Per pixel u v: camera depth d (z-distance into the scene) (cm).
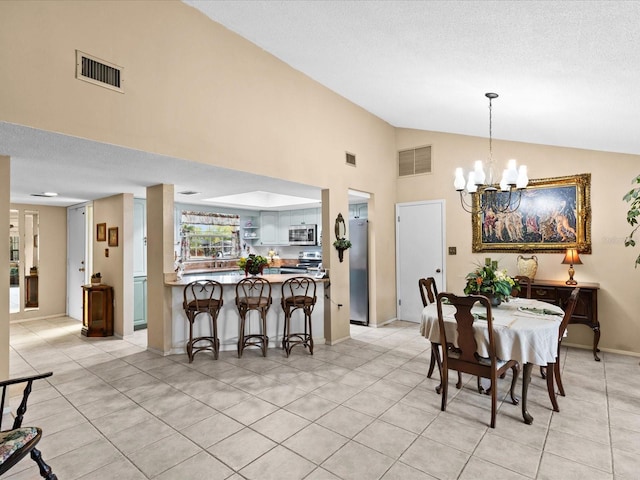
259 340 462
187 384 343
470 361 277
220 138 349
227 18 340
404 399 310
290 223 788
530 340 267
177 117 316
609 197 436
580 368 383
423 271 586
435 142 574
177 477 209
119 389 331
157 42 305
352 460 225
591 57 233
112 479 208
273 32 343
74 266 643
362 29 281
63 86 249
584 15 193
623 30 198
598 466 218
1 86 223
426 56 297
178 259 663
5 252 294
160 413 286
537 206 482
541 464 220
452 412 287
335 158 489
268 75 398
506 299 357
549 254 474
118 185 445
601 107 304
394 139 614
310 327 439
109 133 272
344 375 366
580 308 421
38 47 239
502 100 353
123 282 507
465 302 269
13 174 375
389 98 451
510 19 215
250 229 800
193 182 428
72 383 346
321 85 468
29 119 233
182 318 441
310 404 301
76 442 246
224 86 355
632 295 425
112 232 528
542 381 348
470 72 305
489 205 520
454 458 227
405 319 609
